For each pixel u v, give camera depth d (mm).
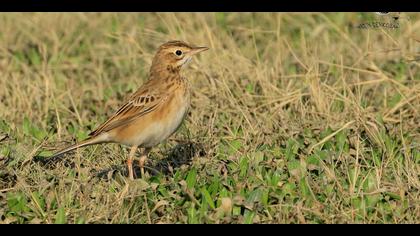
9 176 12078
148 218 10852
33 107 16094
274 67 17234
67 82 17500
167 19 20688
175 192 11531
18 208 11289
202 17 20297
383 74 15664
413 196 11266
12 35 20859
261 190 11320
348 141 13477
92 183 11727
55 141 13875
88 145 12508
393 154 12883
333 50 18547
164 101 12055
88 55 19828
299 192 11516
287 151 12930
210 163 12672
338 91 15688
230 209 10969
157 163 13234
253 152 12844
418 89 15344
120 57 18875
